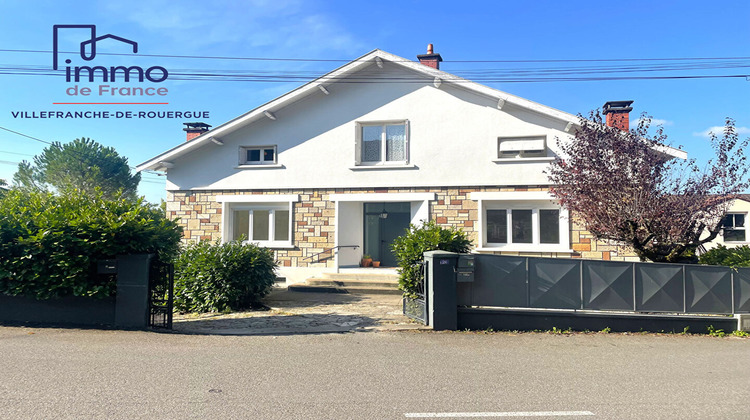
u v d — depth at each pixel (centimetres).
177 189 1493
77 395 483
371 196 1388
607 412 463
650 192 941
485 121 1341
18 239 796
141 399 474
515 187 1311
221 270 1025
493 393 514
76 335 761
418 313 902
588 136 1009
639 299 867
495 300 865
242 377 554
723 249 1054
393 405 472
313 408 459
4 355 636
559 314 856
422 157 1370
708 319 859
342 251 1412
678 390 532
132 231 834
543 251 1295
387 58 1360
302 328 841
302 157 1440
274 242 1449
